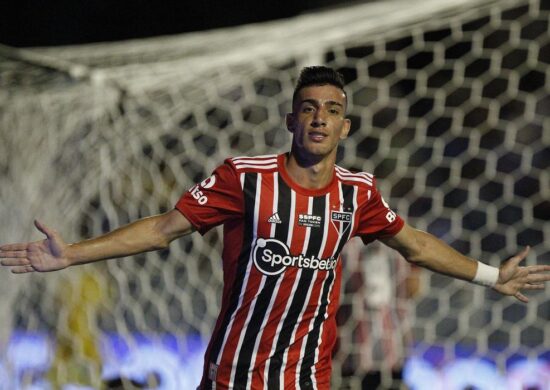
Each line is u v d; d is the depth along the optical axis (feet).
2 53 64.44
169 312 78.84
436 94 89.81
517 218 95.04
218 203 36.35
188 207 36.35
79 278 72.69
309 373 37.35
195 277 78.13
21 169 71.31
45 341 71.67
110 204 72.74
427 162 99.25
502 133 99.50
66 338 71.77
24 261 35.37
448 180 98.27
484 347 70.18
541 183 90.53
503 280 42.01
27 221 70.49
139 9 140.56
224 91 79.77
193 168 85.40
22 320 71.77
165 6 140.67
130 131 73.61
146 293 74.18
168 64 67.67
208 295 75.36
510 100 103.35
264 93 87.04
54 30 139.85
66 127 72.08
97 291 73.05
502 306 78.64
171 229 36.52
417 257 40.70
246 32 65.57
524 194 96.63
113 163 74.69
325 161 35.99
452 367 69.62
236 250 36.40
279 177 36.06
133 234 36.27
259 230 35.91
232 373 36.86
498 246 92.79
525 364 70.03
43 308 72.74
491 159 87.45
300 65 69.31
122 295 72.79
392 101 99.71
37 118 72.33
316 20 62.34
